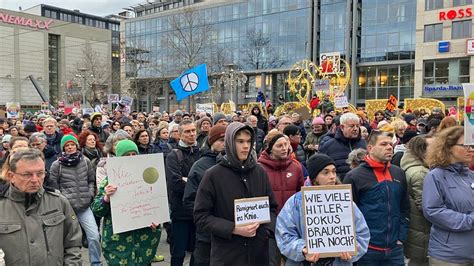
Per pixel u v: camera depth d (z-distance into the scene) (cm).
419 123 913
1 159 485
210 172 364
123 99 1977
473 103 364
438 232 375
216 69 4950
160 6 7562
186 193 464
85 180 590
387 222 398
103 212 445
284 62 5434
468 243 361
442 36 4444
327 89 2119
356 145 611
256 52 5628
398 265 405
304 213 339
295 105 2144
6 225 298
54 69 8338
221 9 5959
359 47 5038
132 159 446
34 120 1568
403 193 413
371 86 5019
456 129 373
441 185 370
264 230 364
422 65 4578
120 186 436
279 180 463
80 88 6116
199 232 430
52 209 320
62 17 9088
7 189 310
